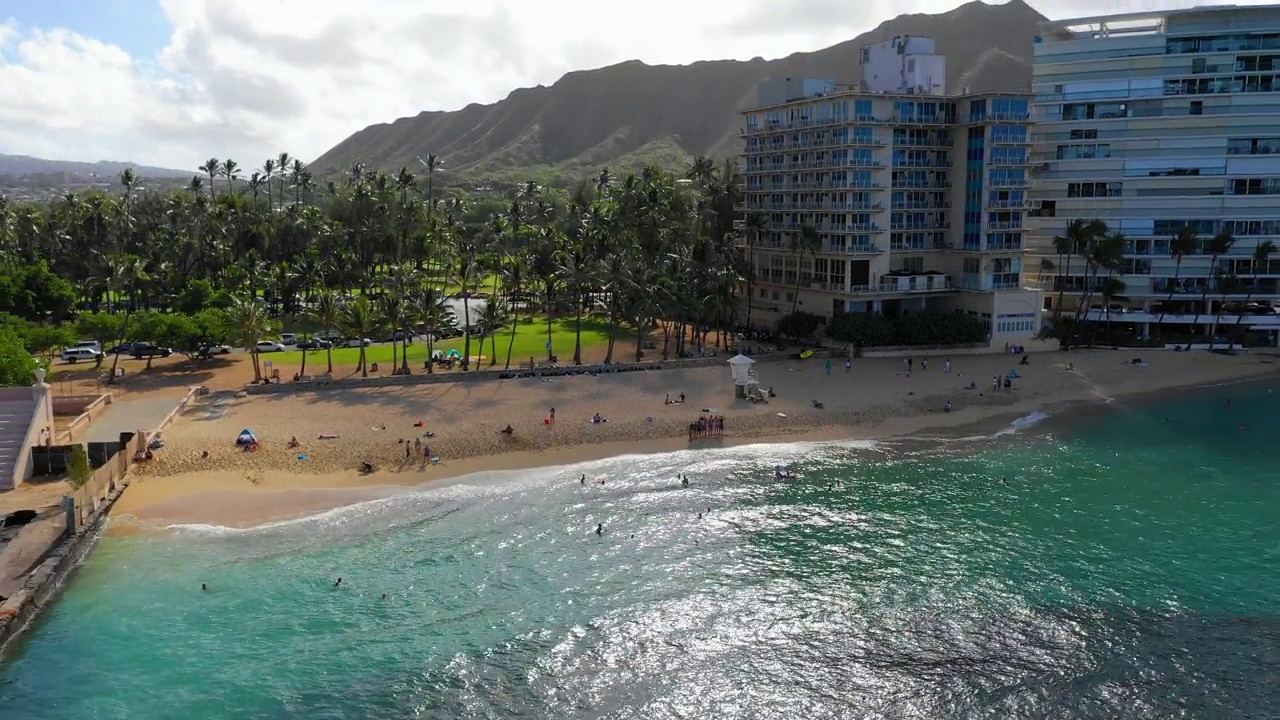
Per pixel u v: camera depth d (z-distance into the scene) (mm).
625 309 108375
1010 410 92750
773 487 69562
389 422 81938
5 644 45406
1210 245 124500
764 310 138875
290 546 57469
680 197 151750
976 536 60375
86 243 151750
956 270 125000
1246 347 126562
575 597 51531
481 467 72750
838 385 99312
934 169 123562
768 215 135875
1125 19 133625
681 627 48438
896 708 41688
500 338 126500
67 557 53469
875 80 128375
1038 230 137625
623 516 63344
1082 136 135125
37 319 119875
